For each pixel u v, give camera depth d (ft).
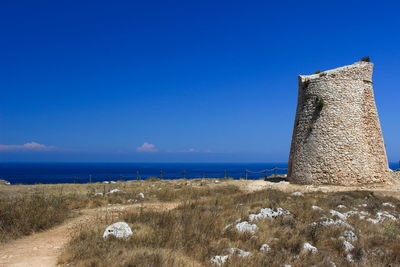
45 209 45.98
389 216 47.29
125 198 67.97
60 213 47.06
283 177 111.04
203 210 48.44
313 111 88.43
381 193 67.87
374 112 88.33
